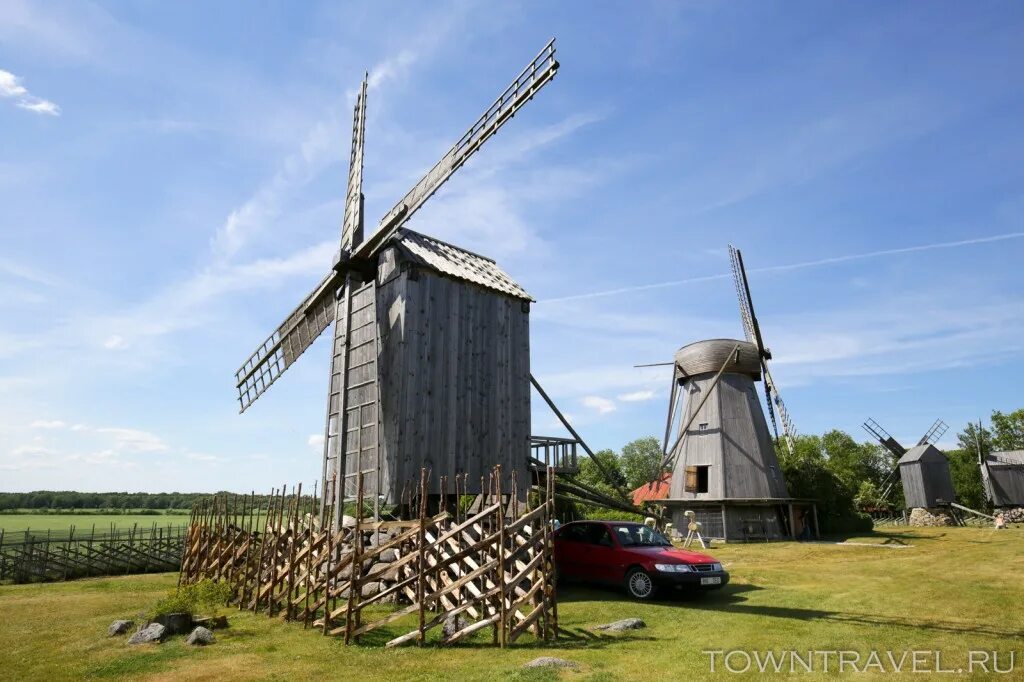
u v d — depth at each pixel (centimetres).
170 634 961
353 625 904
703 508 3275
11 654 863
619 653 785
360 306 1773
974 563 1677
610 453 6738
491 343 1808
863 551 2184
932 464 4812
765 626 929
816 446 6956
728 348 3397
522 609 988
